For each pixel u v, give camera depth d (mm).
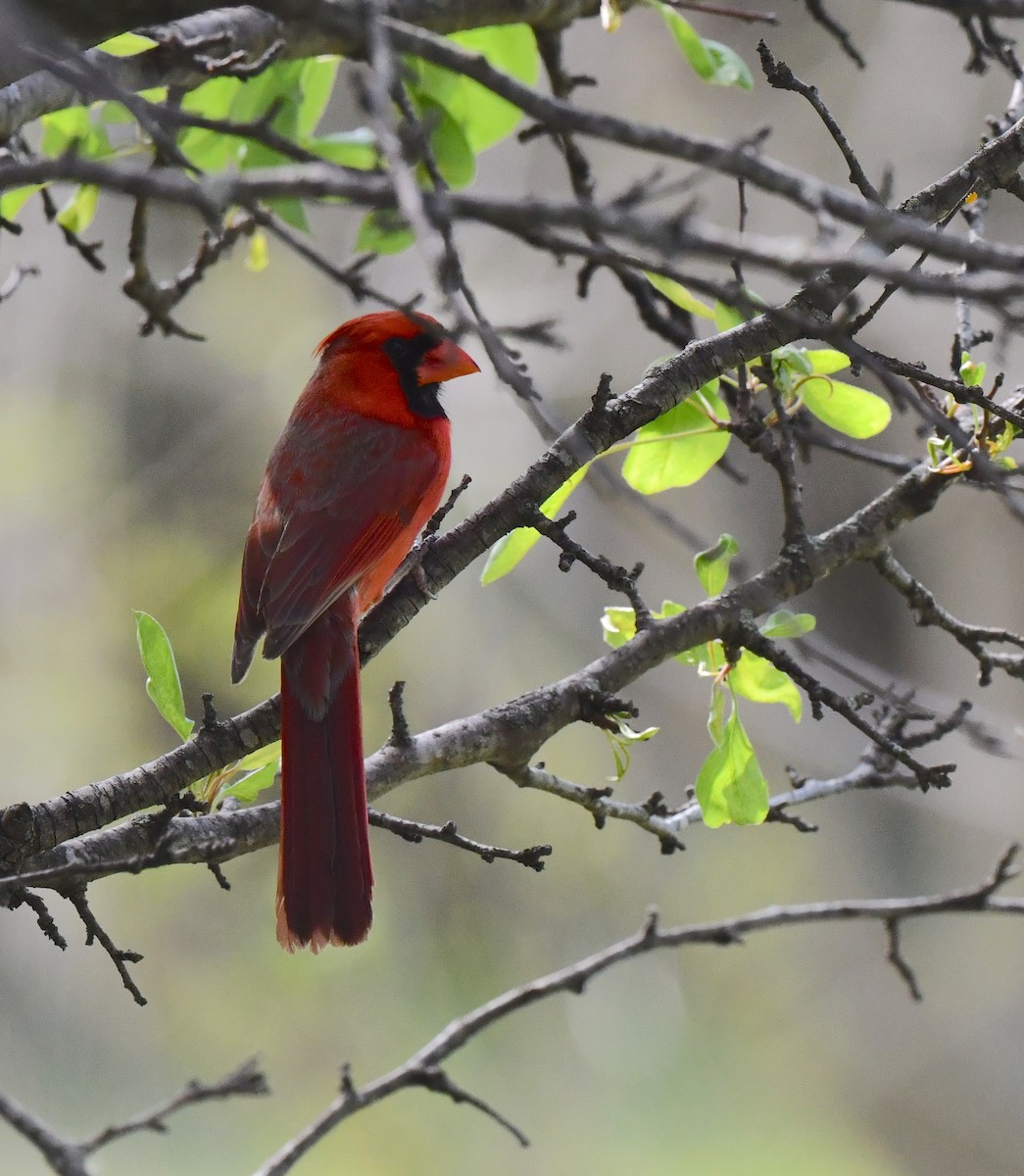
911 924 15906
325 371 5727
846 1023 15398
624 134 2365
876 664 16078
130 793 4051
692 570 14562
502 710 4492
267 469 5613
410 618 4789
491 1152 13398
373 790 4375
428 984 13531
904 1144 14922
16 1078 12812
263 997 13164
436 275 2066
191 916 13250
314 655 4656
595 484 4617
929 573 15883
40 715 13414
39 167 2176
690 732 15164
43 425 14297
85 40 3348
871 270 2168
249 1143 12789
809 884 15758
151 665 4324
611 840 14609
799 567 4723
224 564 14266
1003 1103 15008
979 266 2570
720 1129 14141
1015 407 4824
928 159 14016
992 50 5438
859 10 14250
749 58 14344
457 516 14180
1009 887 15523
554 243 2332
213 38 4633
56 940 3900
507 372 2463
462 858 13844
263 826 4348
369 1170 12914
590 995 14625
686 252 2131
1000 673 15547
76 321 14633
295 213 5777
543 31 6055
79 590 14016
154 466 14445
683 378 4359
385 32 2457
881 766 5121
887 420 4953
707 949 15367
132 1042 13070
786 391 4910
